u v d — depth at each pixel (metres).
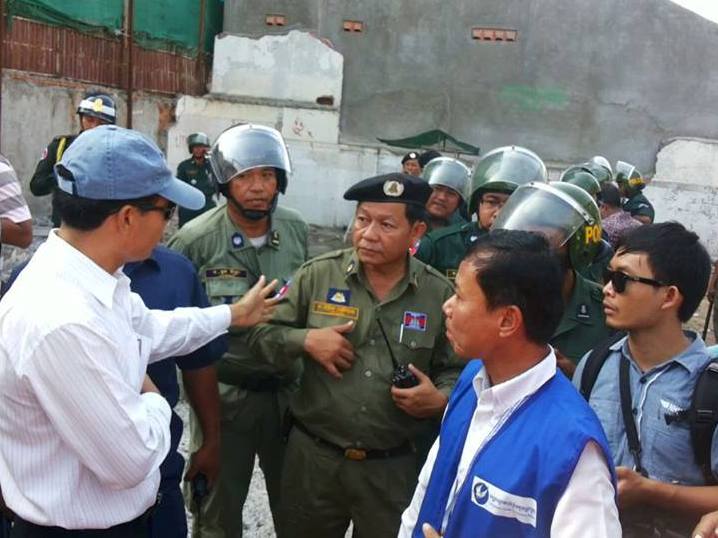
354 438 2.37
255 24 14.50
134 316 1.93
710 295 5.30
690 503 1.70
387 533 2.43
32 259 1.66
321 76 14.23
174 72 13.52
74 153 1.61
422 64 14.57
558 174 14.41
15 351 1.52
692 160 14.00
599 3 14.09
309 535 2.55
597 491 1.32
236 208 3.07
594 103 14.37
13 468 1.63
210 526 2.98
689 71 14.04
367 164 14.22
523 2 14.23
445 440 1.65
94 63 11.50
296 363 2.91
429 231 3.67
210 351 2.41
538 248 1.47
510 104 14.54
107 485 1.61
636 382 1.86
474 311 1.47
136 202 1.63
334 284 2.46
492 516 1.42
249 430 2.97
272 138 3.12
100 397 1.52
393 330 2.39
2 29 9.38
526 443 1.41
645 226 1.84
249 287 3.08
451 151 14.72
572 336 2.48
